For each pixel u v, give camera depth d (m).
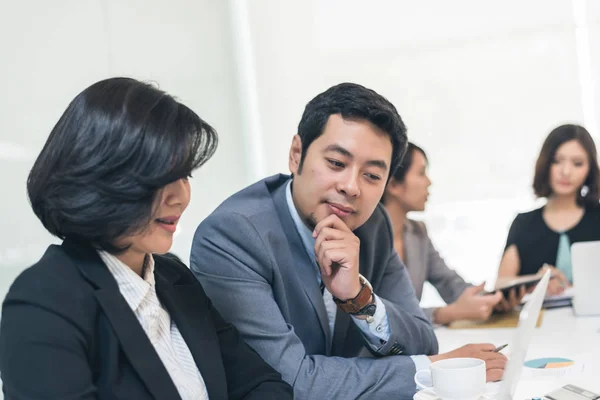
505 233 4.56
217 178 4.36
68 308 0.92
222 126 4.48
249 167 4.84
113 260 1.02
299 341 1.39
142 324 1.03
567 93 4.41
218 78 4.47
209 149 1.00
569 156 3.15
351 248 1.44
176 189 0.99
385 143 1.40
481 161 4.57
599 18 4.32
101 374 0.94
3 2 2.42
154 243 1.01
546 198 3.25
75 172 0.91
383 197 2.81
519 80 4.50
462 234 4.63
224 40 4.59
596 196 3.18
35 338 0.88
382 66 4.73
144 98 0.95
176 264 1.25
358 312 1.47
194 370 1.09
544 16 4.43
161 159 0.93
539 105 4.46
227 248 1.40
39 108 2.54
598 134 4.36
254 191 1.55
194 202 4.03
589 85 4.36
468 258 4.62
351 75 4.79
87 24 2.95
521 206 4.52
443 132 4.64
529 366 1.50
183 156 0.95
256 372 1.24
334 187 1.40
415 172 2.77
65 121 0.94
